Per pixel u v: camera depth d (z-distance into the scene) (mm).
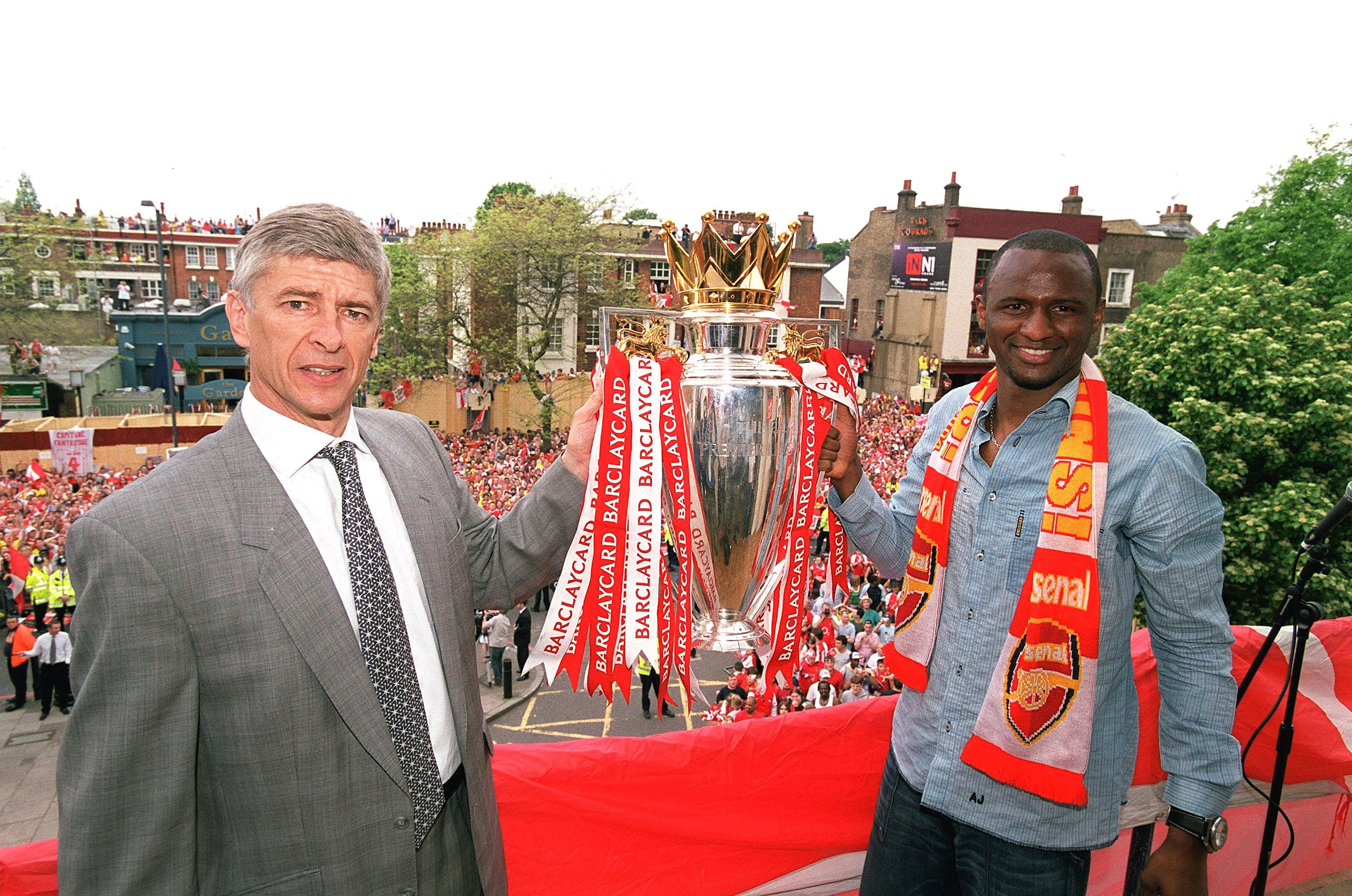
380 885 1529
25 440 24266
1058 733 1758
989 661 1878
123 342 35625
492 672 14016
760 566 1981
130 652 1317
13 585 14305
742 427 1810
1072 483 1768
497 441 27688
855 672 11023
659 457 1839
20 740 11586
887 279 37656
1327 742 2945
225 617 1382
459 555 1764
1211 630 1729
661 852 2309
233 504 1447
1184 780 1770
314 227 1474
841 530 2305
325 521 1566
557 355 33219
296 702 1431
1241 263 17125
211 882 1459
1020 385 1832
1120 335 11266
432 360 28922
